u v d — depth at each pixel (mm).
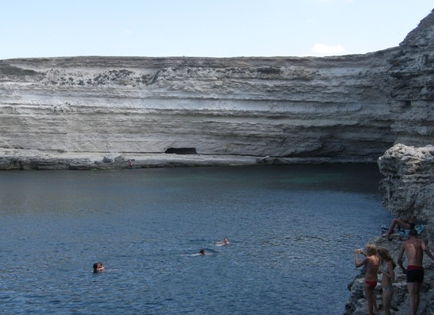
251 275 29031
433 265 20953
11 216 45375
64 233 39094
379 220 42062
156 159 80500
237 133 85000
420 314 18422
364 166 79312
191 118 85938
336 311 23984
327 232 38312
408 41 75125
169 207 48875
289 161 82625
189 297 26141
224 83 86188
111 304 25438
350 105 82875
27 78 88688
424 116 60812
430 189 30906
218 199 52812
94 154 83750
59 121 85562
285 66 86000
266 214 45250
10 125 85562
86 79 88625
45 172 75250
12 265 31328
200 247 34781
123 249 34500
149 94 86750
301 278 28375
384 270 19469
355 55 84000
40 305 25391
